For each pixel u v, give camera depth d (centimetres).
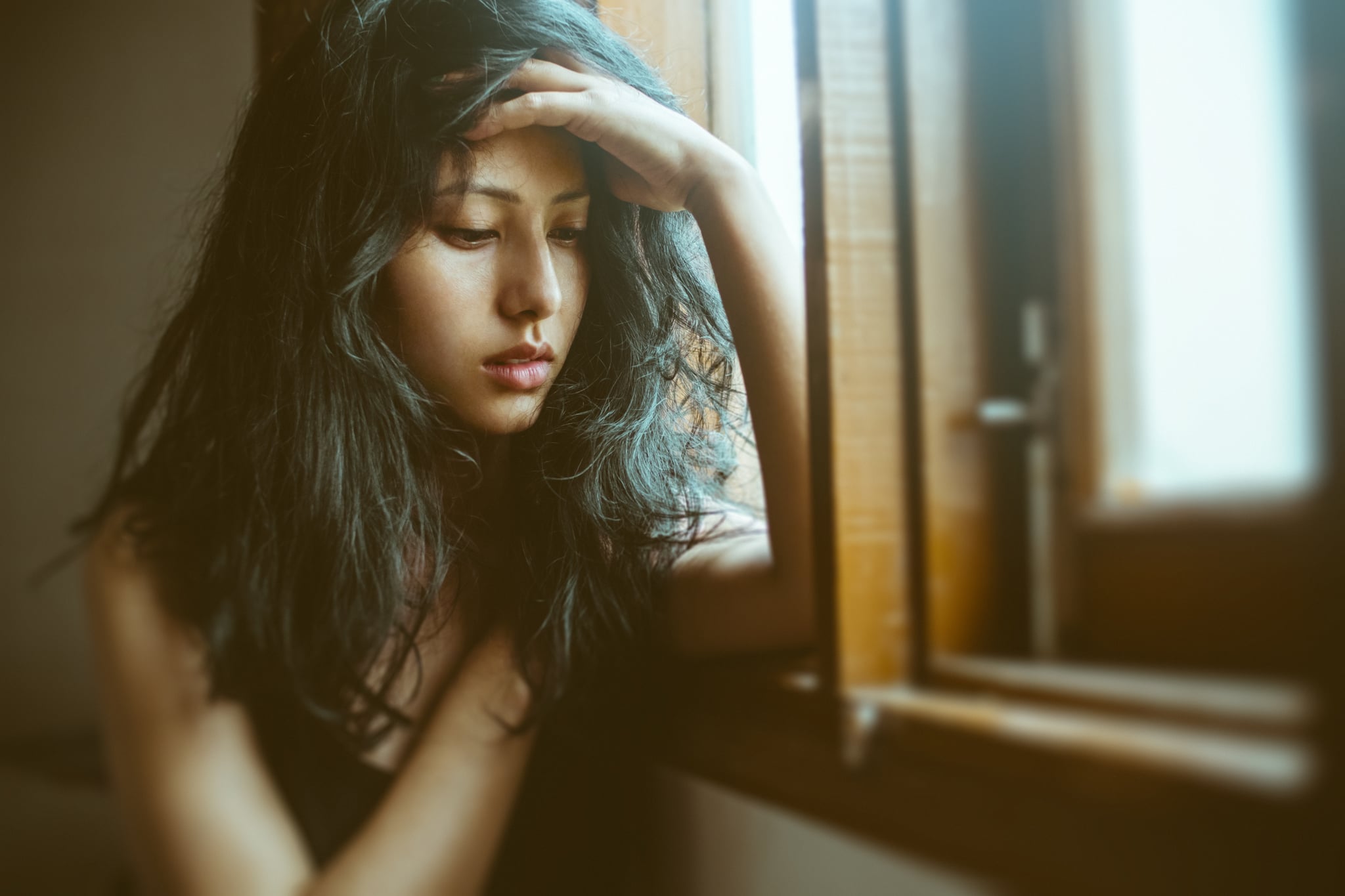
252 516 69
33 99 183
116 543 71
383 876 64
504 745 69
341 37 69
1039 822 38
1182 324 43
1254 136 40
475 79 64
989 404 51
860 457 53
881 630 52
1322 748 31
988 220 53
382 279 68
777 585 65
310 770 71
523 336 67
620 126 68
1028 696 45
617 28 88
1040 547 49
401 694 74
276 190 72
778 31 85
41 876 143
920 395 52
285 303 70
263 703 71
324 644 68
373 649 69
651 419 78
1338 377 31
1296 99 32
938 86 53
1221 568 40
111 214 176
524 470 77
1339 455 31
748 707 60
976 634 52
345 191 68
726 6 92
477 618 76
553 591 72
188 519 71
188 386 77
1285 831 30
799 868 56
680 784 71
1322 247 31
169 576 70
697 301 82
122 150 178
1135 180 46
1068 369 48
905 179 53
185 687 68
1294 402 38
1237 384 40
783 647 66
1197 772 32
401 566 71
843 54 54
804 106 55
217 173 92
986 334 52
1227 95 41
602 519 74
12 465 178
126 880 79
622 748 75
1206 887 32
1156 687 40
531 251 66
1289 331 38
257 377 72
